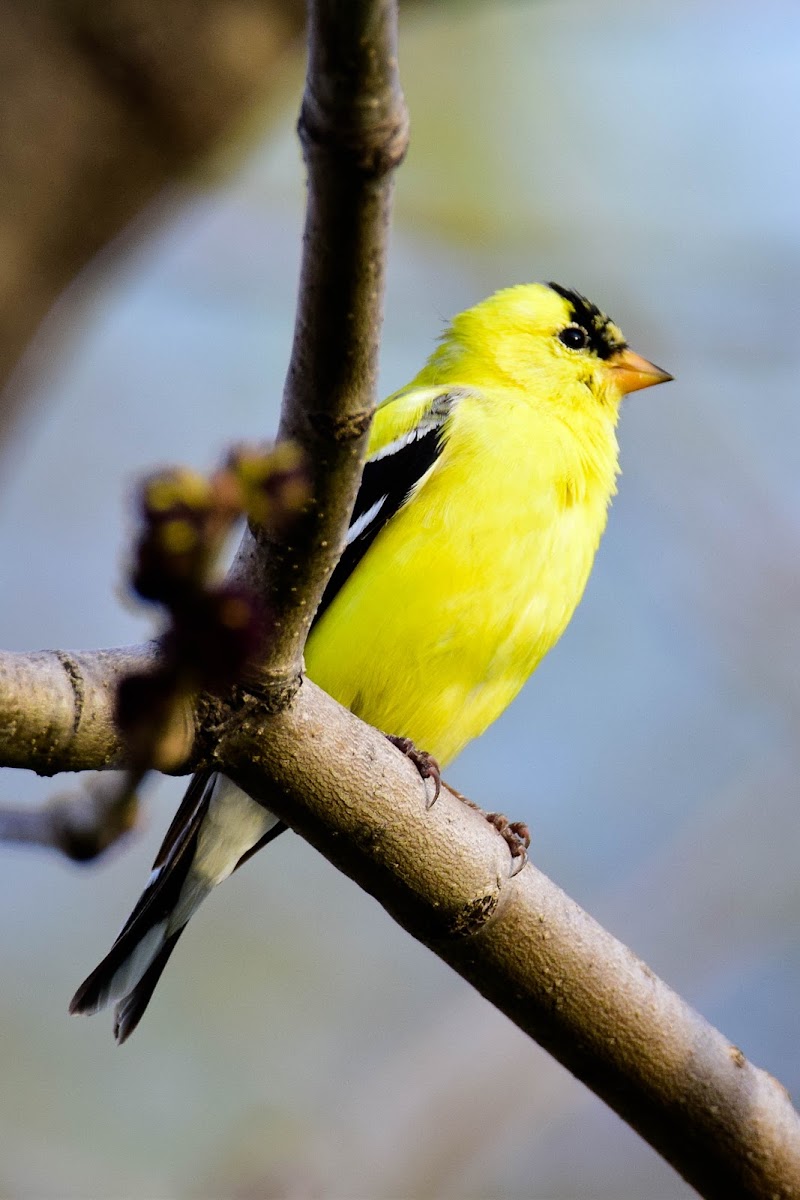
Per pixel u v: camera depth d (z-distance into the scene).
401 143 4.21
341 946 13.91
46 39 5.53
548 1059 11.03
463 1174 10.51
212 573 3.03
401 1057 11.16
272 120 10.53
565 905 6.11
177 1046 13.04
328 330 4.54
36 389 6.16
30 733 5.12
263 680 5.40
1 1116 12.45
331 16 3.95
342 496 4.91
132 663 5.29
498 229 14.76
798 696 14.05
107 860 4.56
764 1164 6.04
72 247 5.86
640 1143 11.98
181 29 5.57
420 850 5.89
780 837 13.20
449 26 14.57
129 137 5.68
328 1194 10.01
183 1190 11.63
